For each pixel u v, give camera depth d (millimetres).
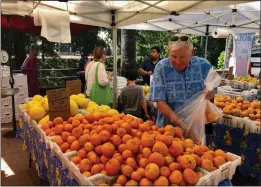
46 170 2051
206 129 2527
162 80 1909
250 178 2824
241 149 2605
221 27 5227
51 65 8328
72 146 1602
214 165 1396
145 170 1238
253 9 3857
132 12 3434
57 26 3064
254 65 7352
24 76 5184
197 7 2562
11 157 3463
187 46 1726
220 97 3281
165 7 2920
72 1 3201
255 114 2742
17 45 6809
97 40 8680
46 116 2279
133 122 1749
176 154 1354
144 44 10398
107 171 1312
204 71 1881
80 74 6031
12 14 3334
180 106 1883
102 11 3639
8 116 5098
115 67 4211
